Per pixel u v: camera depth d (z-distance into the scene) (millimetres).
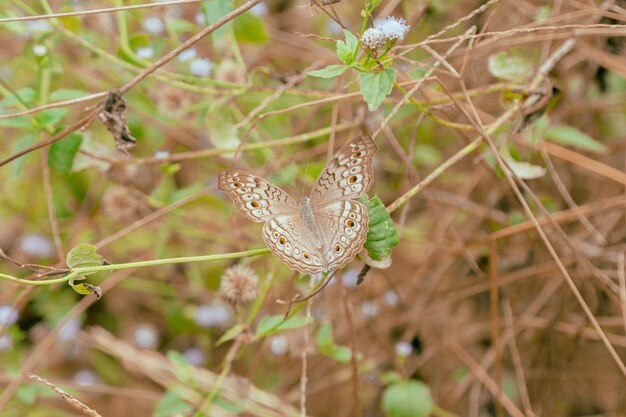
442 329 719
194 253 733
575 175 709
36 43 638
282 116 695
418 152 716
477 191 722
